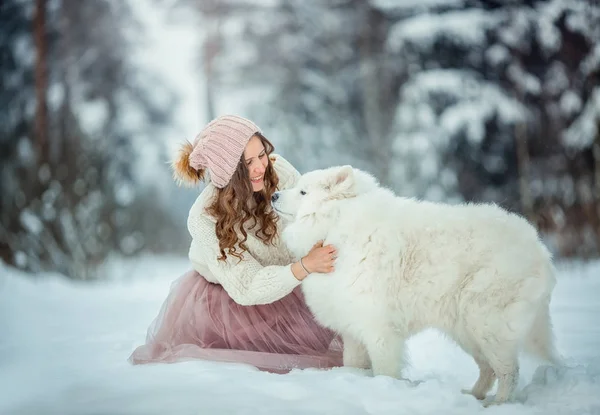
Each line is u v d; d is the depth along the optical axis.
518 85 15.99
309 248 3.55
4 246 10.20
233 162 3.55
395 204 3.40
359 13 19.14
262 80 20.81
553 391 2.80
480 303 2.99
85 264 11.36
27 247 10.51
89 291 9.20
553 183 14.42
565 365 3.20
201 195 3.78
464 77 16.59
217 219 3.63
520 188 15.79
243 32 20.75
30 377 3.26
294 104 20.03
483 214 3.19
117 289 9.85
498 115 16.08
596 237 12.62
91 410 2.54
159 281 11.54
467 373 3.70
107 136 21.19
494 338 2.97
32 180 11.80
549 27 15.16
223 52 21.08
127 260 14.57
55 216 11.23
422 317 3.20
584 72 14.75
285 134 19.69
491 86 16.31
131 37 22.56
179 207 23.67
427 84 16.59
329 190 3.48
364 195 3.46
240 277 3.55
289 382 2.90
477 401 2.74
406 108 16.62
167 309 3.82
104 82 22.28
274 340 3.69
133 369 3.27
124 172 22.09
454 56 17.30
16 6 18.17
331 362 3.67
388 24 18.66
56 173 12.36
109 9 21.64
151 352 3.67
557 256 12.38
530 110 16.19
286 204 3.59
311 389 2.80
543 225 13.44
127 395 2.71
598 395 2.68
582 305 6.12
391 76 18.97
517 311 2.93
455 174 16.25
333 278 3.33
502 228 3.08
